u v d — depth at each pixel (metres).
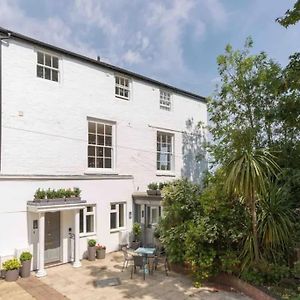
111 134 14.13
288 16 8.51
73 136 12.47
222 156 13.91
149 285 9.10
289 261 8.55
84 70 13.05
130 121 14.84
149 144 15.71
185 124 17.89
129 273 10.27
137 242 13.68
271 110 13.09
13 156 10.68
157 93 16.38
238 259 8.70
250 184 7.71
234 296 8.13
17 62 10.95
